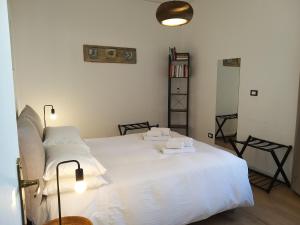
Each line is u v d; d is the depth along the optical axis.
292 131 2.90
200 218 2.03
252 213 2.37
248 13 3.38
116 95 4.26
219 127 4.09
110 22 4.04
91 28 3.90
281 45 2.96
